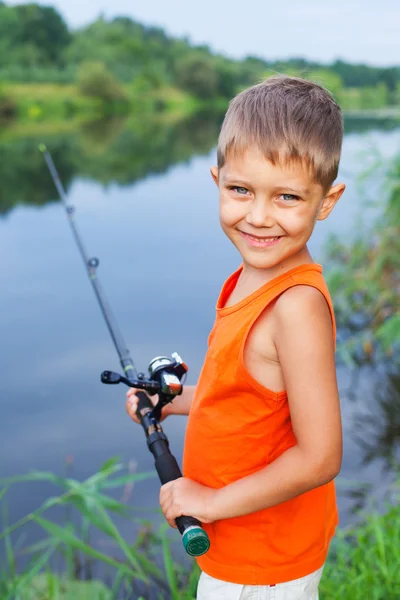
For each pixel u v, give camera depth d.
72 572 2.52
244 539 1.30
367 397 3.83
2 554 2.62
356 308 4.74
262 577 1.31
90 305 5.16
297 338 1.17
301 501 1.32
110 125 21.03
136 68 27.48
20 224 7.73
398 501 2.81
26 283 5.64
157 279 5.65
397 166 4.74
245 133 1.19
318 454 1.16
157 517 2.85
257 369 1.23
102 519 2.67
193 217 7.88
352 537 2.60
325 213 1.29
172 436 3.36
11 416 3.61
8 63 23.91
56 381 4.00
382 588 2.13
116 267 5.99
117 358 4.31
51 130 18.89
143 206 8.55
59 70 25.11
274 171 1.18
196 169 11.73
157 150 14.61
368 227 5.00
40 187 10.11
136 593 2.44
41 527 2.78
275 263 1.23
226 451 1.29
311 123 1.19
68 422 3.56
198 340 4.48
